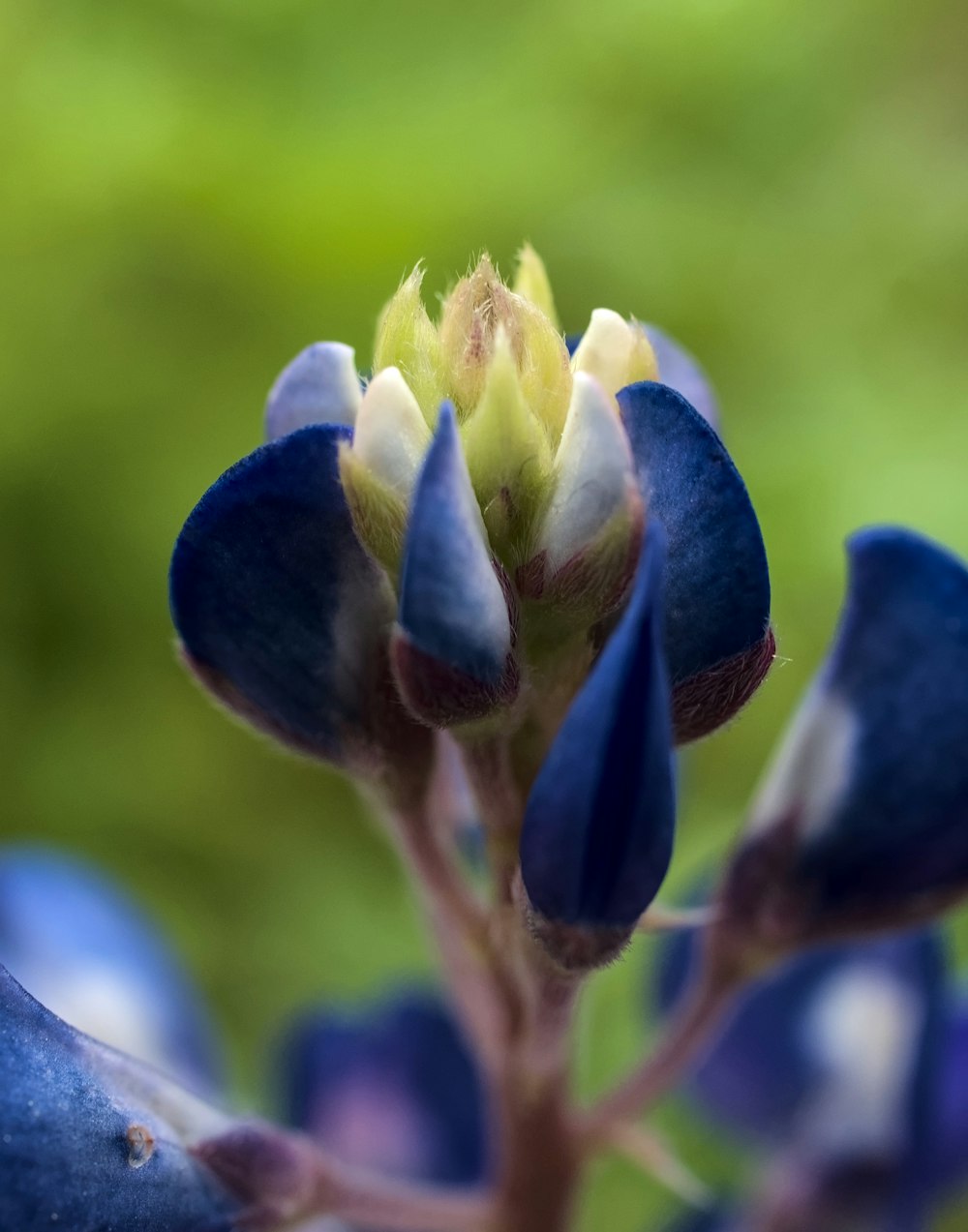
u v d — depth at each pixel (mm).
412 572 95
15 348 219
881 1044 122
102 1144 100
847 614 106
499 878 102
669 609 97
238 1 242
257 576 99
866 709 106
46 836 205
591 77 247
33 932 120
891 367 234
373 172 219
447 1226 109
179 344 222
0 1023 99
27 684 212
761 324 234
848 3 263
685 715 99
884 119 268
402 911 188
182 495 215
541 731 100
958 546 207
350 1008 137
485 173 225
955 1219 146
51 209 223
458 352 98
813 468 213
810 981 123
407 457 97
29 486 214
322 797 206
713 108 249
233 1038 181
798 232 246
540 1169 109
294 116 236
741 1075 124
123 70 233
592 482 97
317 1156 106
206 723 210
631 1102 110
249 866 200
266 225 217
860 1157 122
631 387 97
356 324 222
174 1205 102
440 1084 124
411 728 102
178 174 216
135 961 122
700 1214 128
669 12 244
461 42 244
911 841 106
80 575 215
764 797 108
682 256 235
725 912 108
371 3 245
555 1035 105
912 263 248
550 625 99
